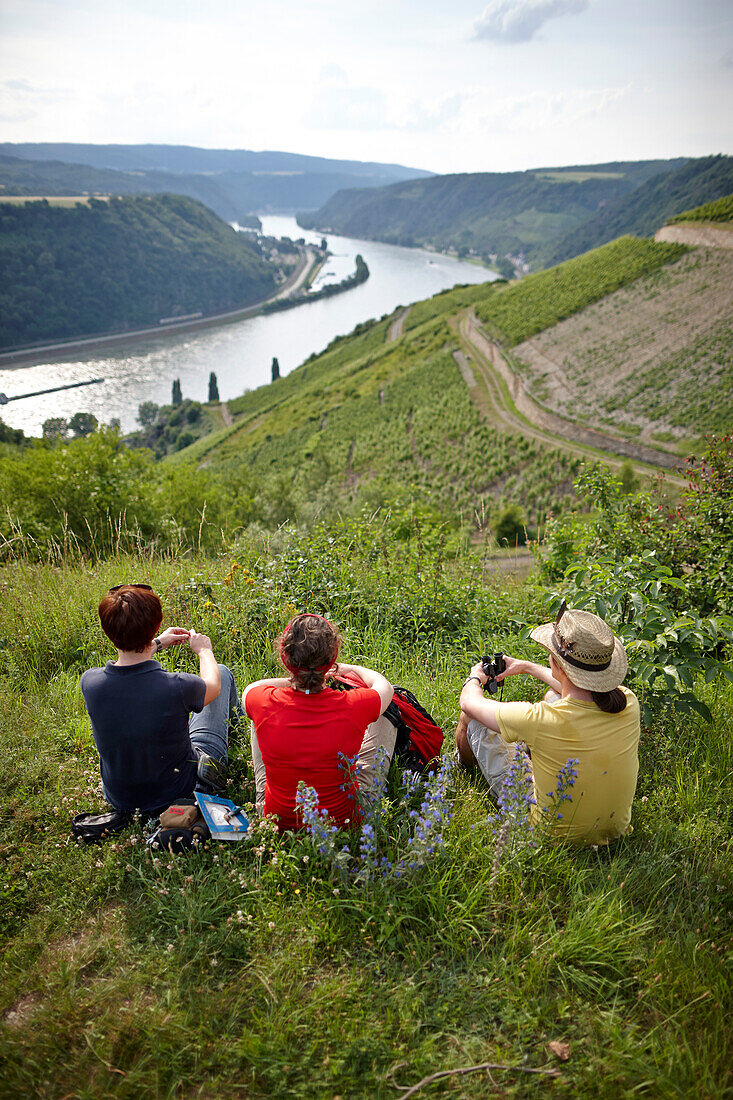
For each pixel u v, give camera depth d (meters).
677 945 2.34
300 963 2.18
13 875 2.59
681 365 84.50
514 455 69.81
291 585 5.41
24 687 4.20
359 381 128.75
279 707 2.58
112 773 2.69
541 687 4.23
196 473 23.03
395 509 9.38
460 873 2.51
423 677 4.30
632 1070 1.88
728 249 108.75
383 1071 1.87
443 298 185.50
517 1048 1.96
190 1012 2.01
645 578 4.04
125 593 2.64
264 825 2.62
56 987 2.12
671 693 3.60
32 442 14.51
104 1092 1.81
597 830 2.75
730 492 5.93
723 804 3.13
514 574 7.16
